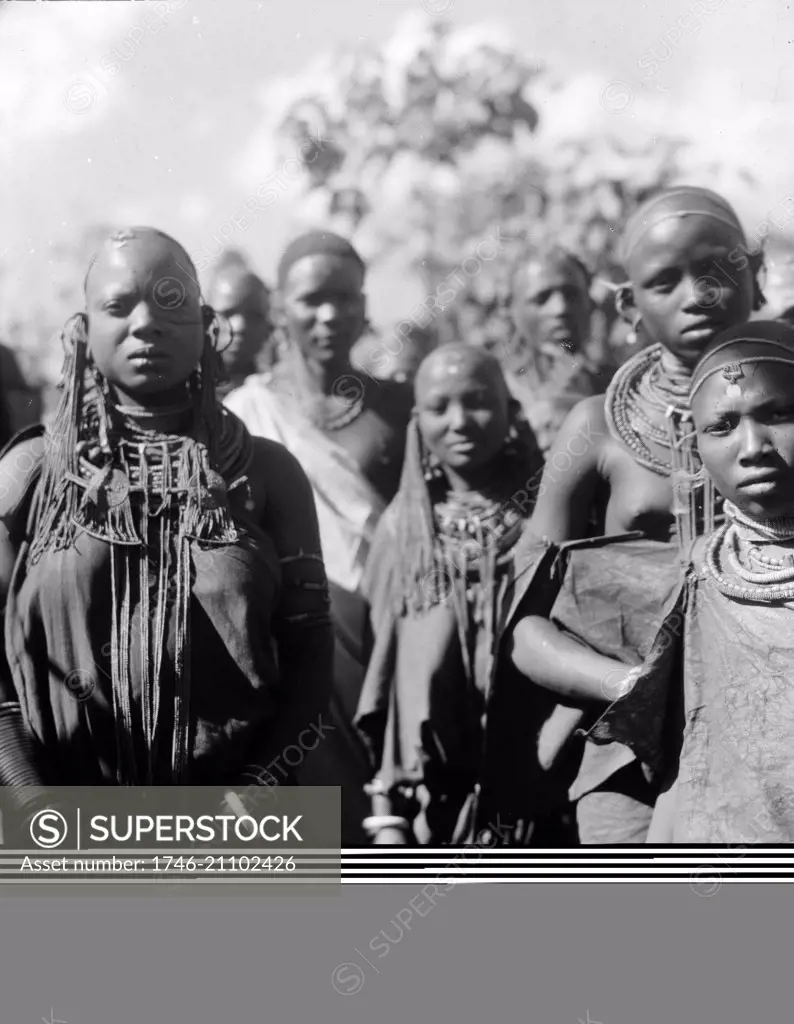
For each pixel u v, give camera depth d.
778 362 3.77
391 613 4.25
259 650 4.01
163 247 4.08
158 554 3.99
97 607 3.96
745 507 3.82
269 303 4.50
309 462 4.39
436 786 4.20
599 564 4.14
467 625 4.21
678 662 3.91
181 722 3.95
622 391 4.22
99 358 4.07
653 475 4.12
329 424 4.42
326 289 4.42
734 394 3.77
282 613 4.11
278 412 4.43
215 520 4.00
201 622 3.97
